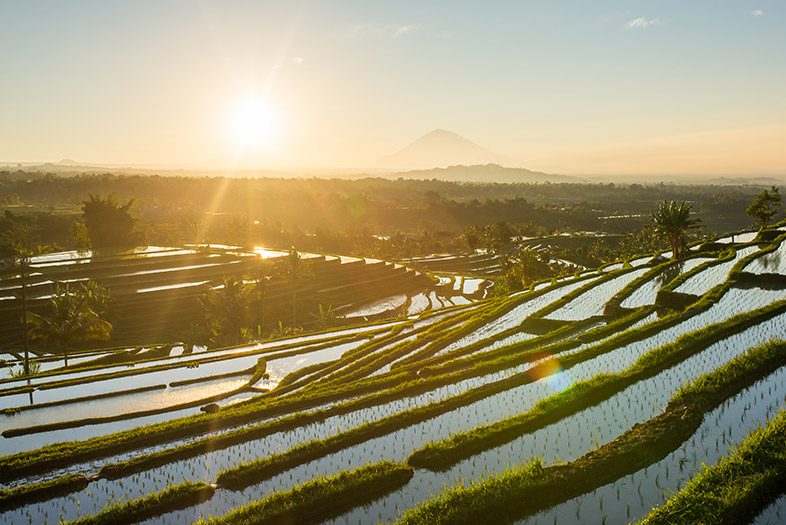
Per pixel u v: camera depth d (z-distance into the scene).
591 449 21.14
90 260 86.38
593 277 63.34
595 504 17.30
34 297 68.88
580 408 24.84
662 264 60.28
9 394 36.31
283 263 76.75
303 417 26.31
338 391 30.47
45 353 60.38
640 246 134.62
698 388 24.27
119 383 38.38
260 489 19.83
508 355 35.59
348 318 76.81
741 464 17.50
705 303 40.69
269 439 24.62
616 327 38.66
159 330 69.50
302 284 88.94
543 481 17.91
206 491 19.48
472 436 21.98
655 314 42.06
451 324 49.84
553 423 23.53
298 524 17.27
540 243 171.00
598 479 18.39
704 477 17.09
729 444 20.42
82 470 22.75
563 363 31.30
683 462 19.38
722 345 31.75
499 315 48.72
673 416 22.00
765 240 73.75
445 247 167.62
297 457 21.58
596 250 145.00
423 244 167.00
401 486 19.27
